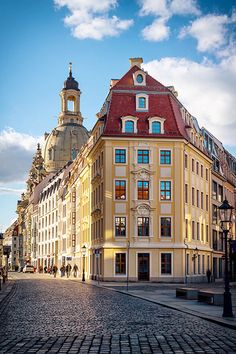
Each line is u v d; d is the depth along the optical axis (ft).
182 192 208.54
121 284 182.19
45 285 170.50
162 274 202.80
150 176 206.69
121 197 205.67
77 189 303.07
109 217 204.23
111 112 212.02
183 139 208.74
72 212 308.60
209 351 44.29
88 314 74.28
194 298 101.71
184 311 77.10
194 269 217.56
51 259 414.00
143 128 209.77
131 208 204.64
